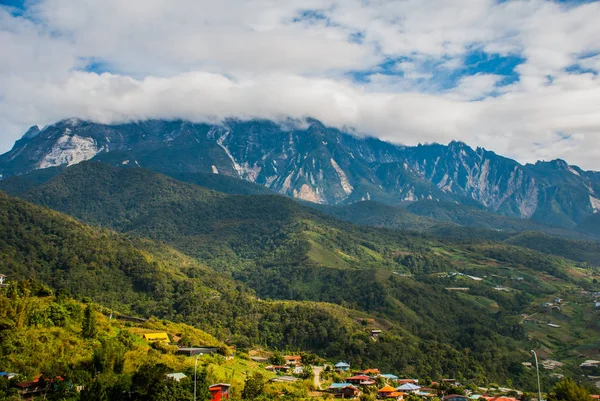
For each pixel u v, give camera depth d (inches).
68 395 4057.6
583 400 5128.0
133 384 4119.1
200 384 4301.2
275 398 4943.4
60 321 5339.6
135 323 7342.5
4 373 4126.5
